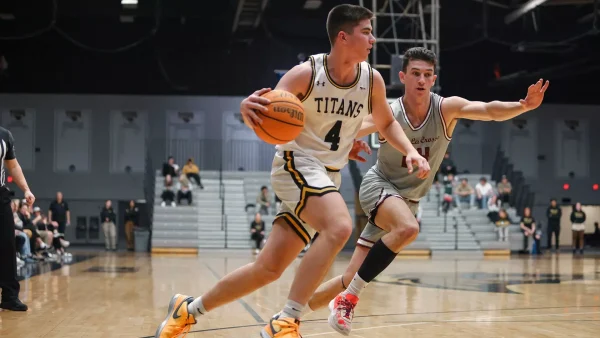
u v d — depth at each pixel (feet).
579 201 90.99
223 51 79.71
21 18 67.15
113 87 83.41
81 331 16.72
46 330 16.89
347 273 13.93
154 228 71.51
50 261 51.01
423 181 14.67
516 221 76.54
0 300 22.63
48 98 84.17
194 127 86.48
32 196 20.70
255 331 16.53
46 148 84.12
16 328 17.25
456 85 85.20
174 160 85.46
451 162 79.15
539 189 90.48
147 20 73.87
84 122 84.89
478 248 69.36
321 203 10.93
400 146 12.10
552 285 31.50
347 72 11.50
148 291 27.48
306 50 76.23
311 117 11.51
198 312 12.53
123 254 65.31
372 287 30.09
